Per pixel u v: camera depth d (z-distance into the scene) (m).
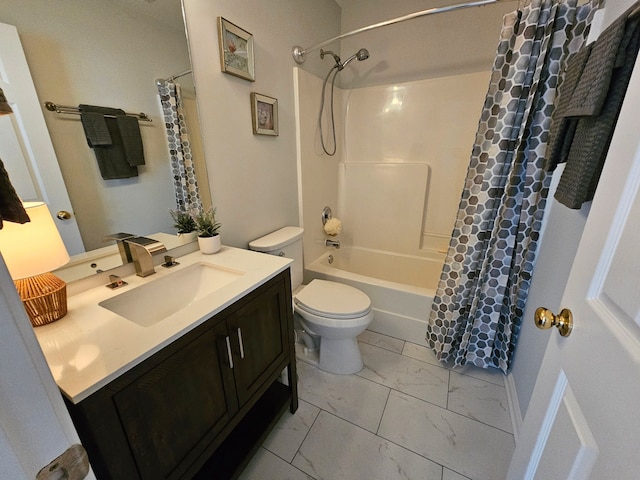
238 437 1.20
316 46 1.72
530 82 1.20
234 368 1.00
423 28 2.02
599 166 0.74
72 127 0.88
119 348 0.68
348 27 2.25
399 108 2.24
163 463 0.79
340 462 1.18
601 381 0.44
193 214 1.30
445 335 1.63
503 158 1.30
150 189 1.12
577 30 1.11
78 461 0.33
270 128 1.63
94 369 0.62
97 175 0.95
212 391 0.92
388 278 2.53
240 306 0.98
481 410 1.40
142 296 1.02
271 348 1.20
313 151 2.08
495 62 1.25
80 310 0.85
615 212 0.47
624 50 0.66
